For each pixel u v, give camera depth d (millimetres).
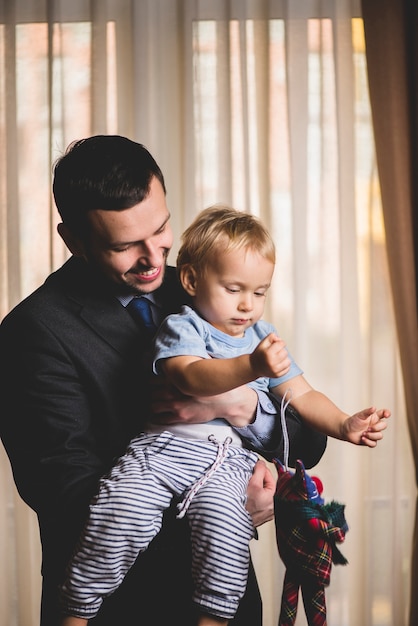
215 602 1511
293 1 3102
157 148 3137
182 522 1603
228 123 3094
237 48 3086
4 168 3127
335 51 3092
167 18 3131
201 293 1635
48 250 3143
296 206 3113
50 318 1705
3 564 3148
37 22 3119
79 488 1613
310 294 3162
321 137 3115
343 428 1650
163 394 1632
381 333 3154
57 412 1667
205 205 3117
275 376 1364
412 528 3197
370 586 3174
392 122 2984
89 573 1548
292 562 1403
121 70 3154
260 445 1684
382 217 3078
